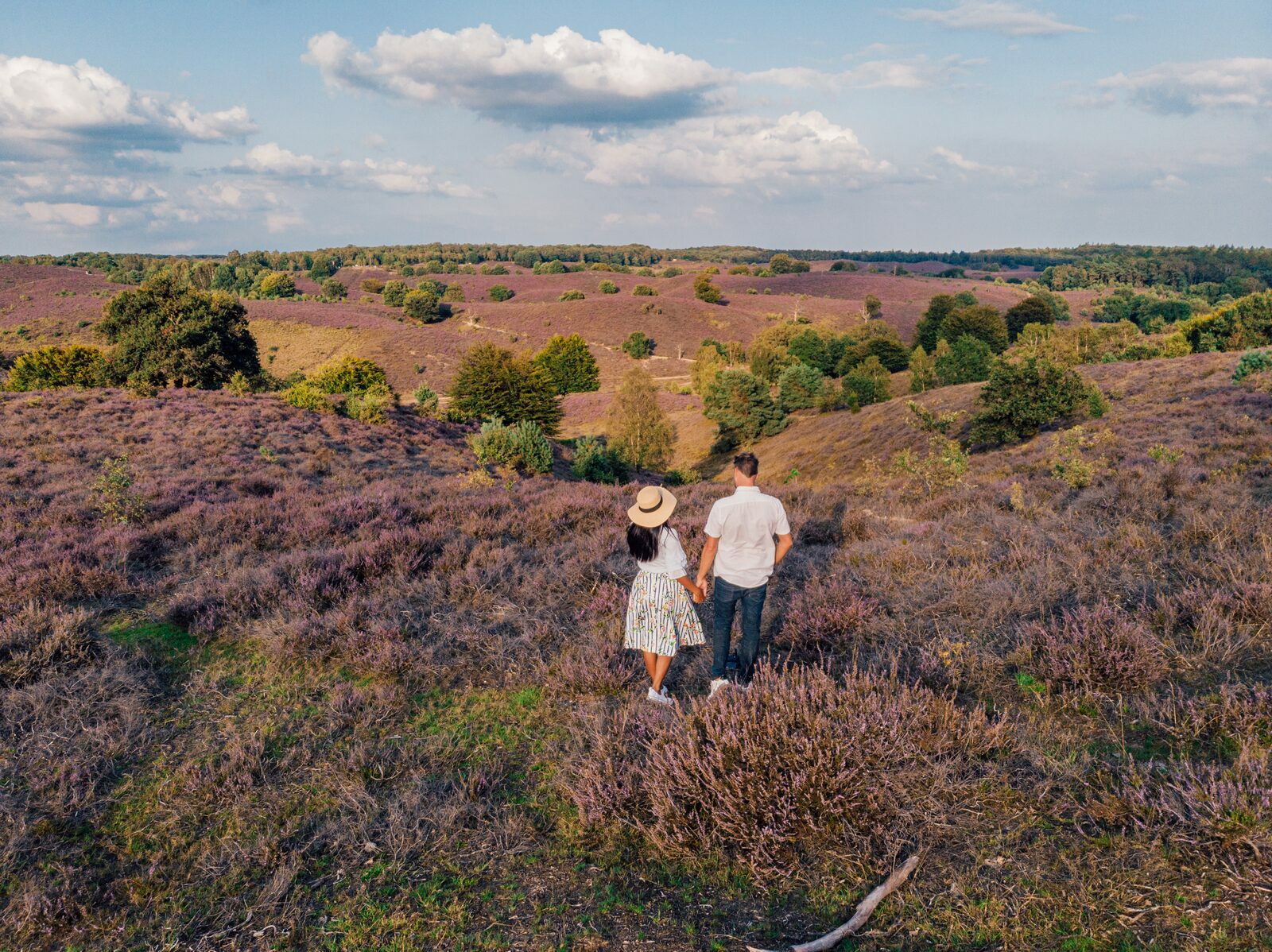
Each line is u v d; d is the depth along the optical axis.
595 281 172.00
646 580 4.49
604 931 2.65
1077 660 4.10
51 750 4.01
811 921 2.62
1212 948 2.22
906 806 3.14
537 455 22.20
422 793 3.62
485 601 6.70
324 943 2.67
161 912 2.88
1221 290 173.62
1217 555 5.86
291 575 7.19
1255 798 2.74
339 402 31.22
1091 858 2.72
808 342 81.75
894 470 13.70
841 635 5.32
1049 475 13.12
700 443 55.91
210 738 4.27
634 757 3.78
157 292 42.22
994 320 87.88
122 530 9.19
